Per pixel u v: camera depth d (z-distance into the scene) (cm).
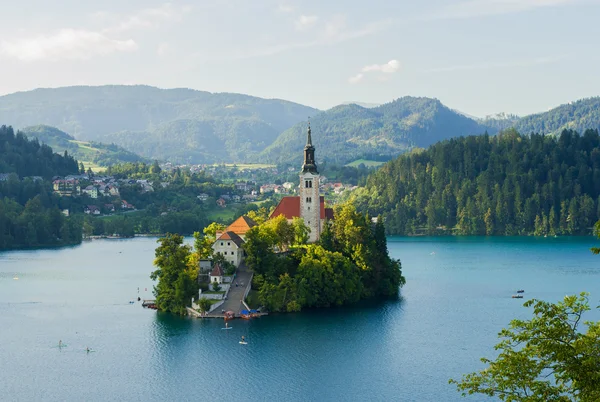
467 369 17862
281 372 17700
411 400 15825
